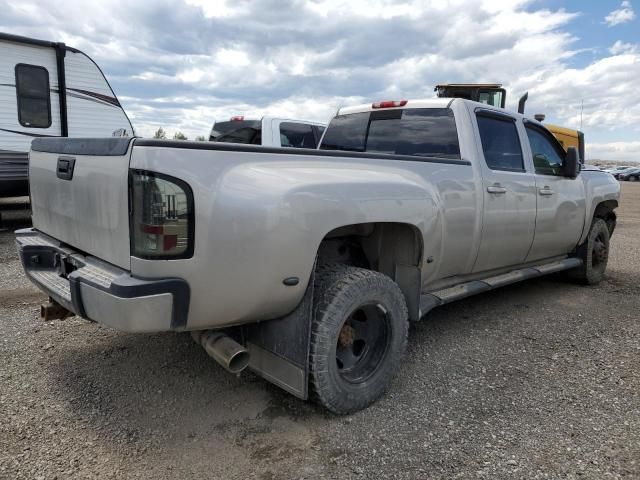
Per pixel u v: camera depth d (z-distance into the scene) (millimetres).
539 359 3873
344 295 2846
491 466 2543
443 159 3770
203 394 3219
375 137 4750
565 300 5512
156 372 3498
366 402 3062
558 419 2994
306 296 2770
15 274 5918
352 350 3131
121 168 2393
